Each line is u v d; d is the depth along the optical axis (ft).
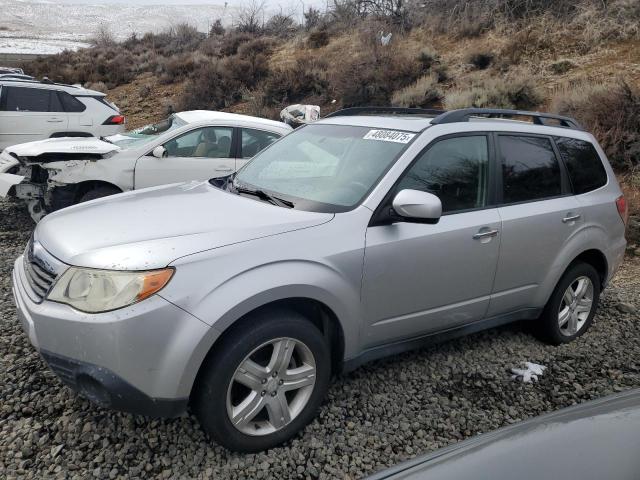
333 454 10.10
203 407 9.25
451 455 6.14
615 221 15.72
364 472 9.73
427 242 11.47
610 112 32.32
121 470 9.36
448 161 12.38
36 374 11.96
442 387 12.64
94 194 22.58
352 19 67.87
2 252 20.59
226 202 11.69
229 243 9.62
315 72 58.23
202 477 9.29
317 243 10.24
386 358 13.74
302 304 10.73
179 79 73.15
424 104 45.03
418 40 58.13
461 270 12.17
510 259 13.06
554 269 14.12
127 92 73.77
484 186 12.91
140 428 10.39
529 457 5.50
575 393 12.81
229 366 9.22
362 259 10.62
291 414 10.18
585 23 47.24
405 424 11.14
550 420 6.42
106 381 8.72
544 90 40.86
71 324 8.88
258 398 9.70
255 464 9.66
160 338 8.74
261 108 56.70
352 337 10.83
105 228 10.34
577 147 15.44
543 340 15.21
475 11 55.21
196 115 26.22
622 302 18.69
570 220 14.32
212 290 9.07
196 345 8.84
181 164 23.86
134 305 8.72
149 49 95.55
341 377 12.69
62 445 9.83
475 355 14.28
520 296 13.73
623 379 13.58
